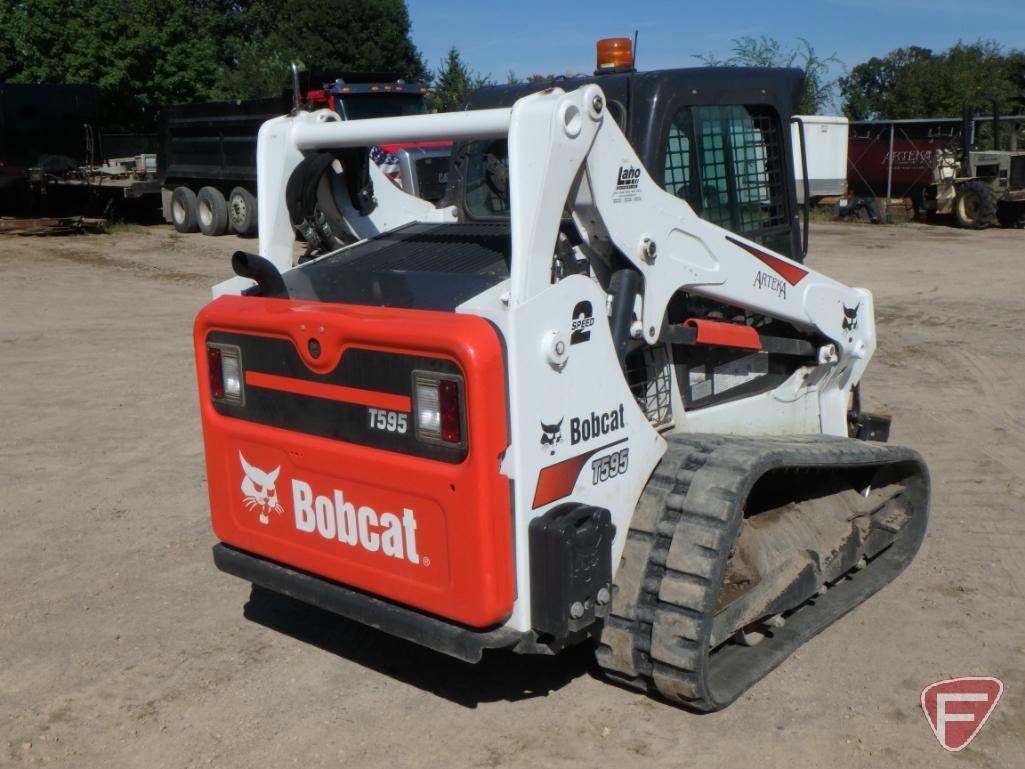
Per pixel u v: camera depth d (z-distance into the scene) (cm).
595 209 347
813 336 477
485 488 316
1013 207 2353
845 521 455
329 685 406
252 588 496
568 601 326
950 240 2084
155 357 978
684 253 385
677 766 347
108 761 357
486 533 319
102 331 1099
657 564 360
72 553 535
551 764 349
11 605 477
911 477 499
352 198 439
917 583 489
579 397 338
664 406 409
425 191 1518
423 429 326
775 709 381
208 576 509
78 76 2859
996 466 662
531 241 320
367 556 352
